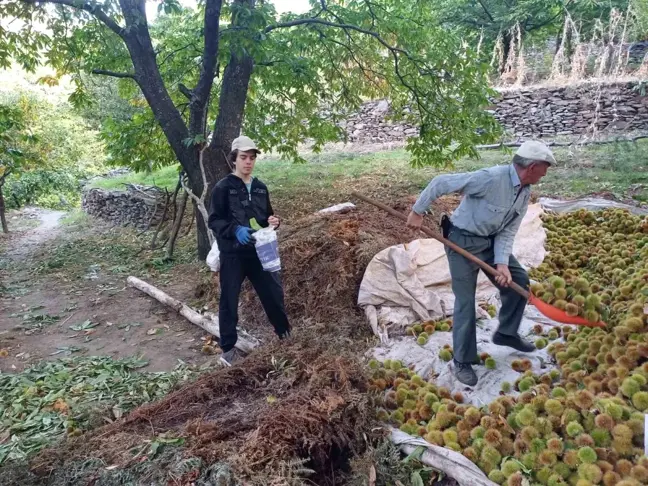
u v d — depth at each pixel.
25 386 4.05
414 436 2.69
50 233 13.33
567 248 5.29
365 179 11.12
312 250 5.24
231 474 2.25
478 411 2.70
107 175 20.98
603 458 2.22
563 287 3.29
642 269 3.81
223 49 6.54
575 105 12.56
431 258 4.82
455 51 8.48
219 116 7.04
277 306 4.02
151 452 2.50
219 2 6.22
